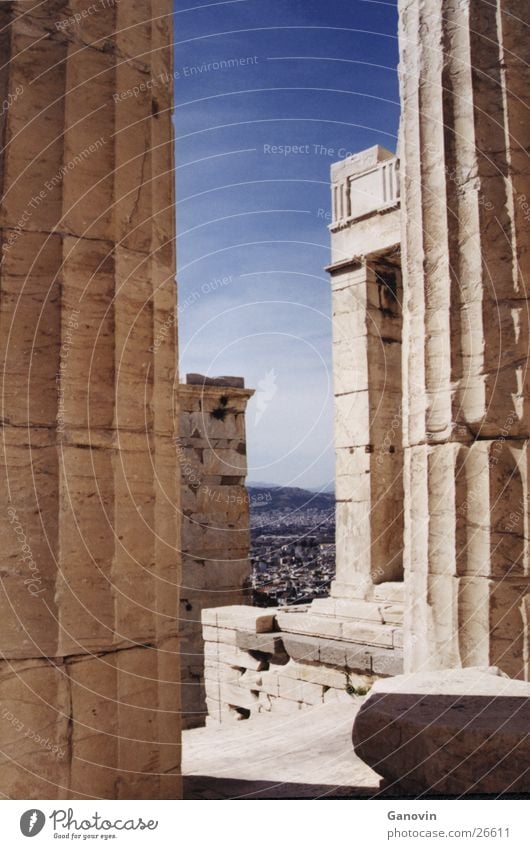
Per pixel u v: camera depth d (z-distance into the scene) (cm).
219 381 1669
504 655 580
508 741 420
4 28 417
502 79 615
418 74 663
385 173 1170
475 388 606
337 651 1027
